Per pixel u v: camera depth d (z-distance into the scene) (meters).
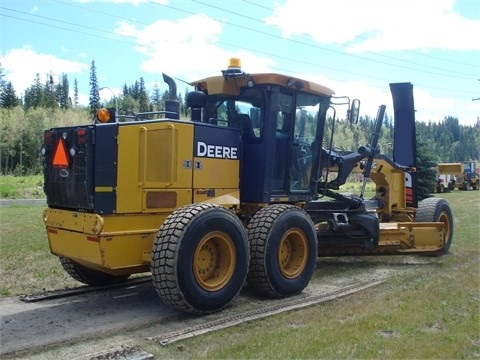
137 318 5.57
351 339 4.78
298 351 4.47
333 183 8.54
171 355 4.44
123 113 6.71
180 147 6.07
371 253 9.03
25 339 4.88
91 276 6.93
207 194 6.38
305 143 7.51
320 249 8.74
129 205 5.68
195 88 7.53
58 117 59.00
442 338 4.84
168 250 5.29
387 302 6.15
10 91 72.00
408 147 10.60
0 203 23.42
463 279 7.50
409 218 10.23
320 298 6.37
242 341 4.75
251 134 6.91
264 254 6.25
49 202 6.19
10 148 51.47
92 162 5.50
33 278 7.57
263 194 6.73
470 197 28.61
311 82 7.18
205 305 5.55
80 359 4.29
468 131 130.50
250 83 6.76
